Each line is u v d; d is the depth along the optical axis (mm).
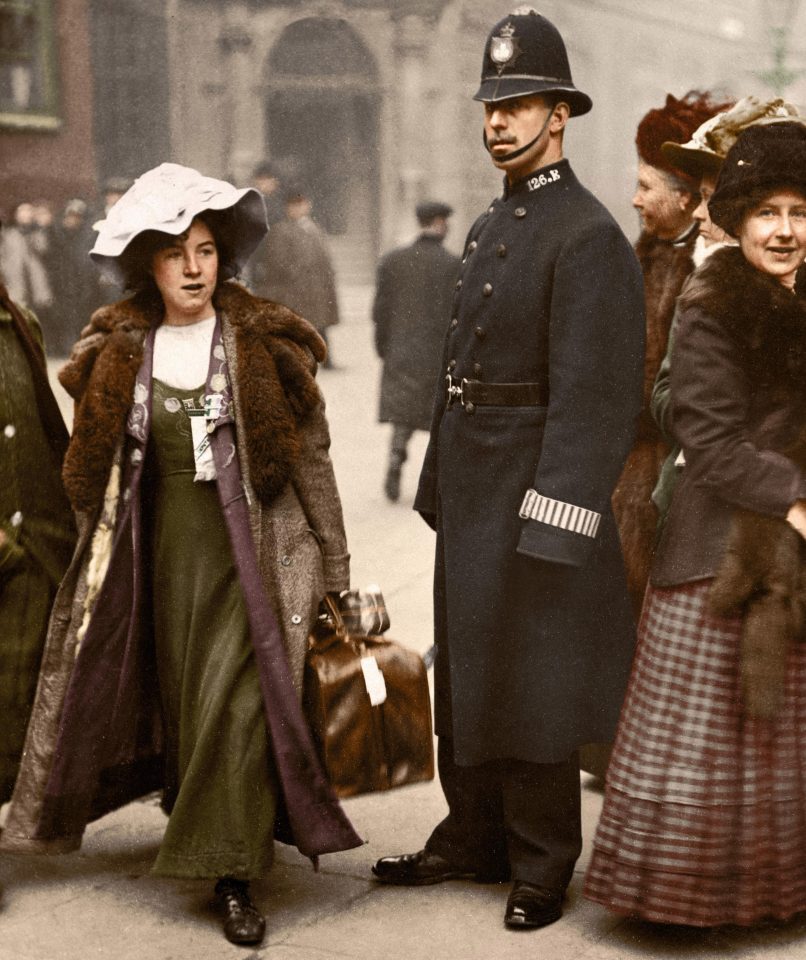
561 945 2939
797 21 10953
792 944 2916
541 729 2973
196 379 3057
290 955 2936
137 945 2998
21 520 3229
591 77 23375
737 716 2795
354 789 2967
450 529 3064
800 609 2740
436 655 3211
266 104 23516
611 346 2883
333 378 12289
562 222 2926
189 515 3062
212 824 2977
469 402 3035
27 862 3424
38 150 16734
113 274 3084
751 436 2758
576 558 2875
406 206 24516
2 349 3225
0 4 16141
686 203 3455
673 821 2805
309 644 3037
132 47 19172
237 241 3125
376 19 24094
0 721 3242
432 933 3018
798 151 2721
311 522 3117
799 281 2824
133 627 3096
